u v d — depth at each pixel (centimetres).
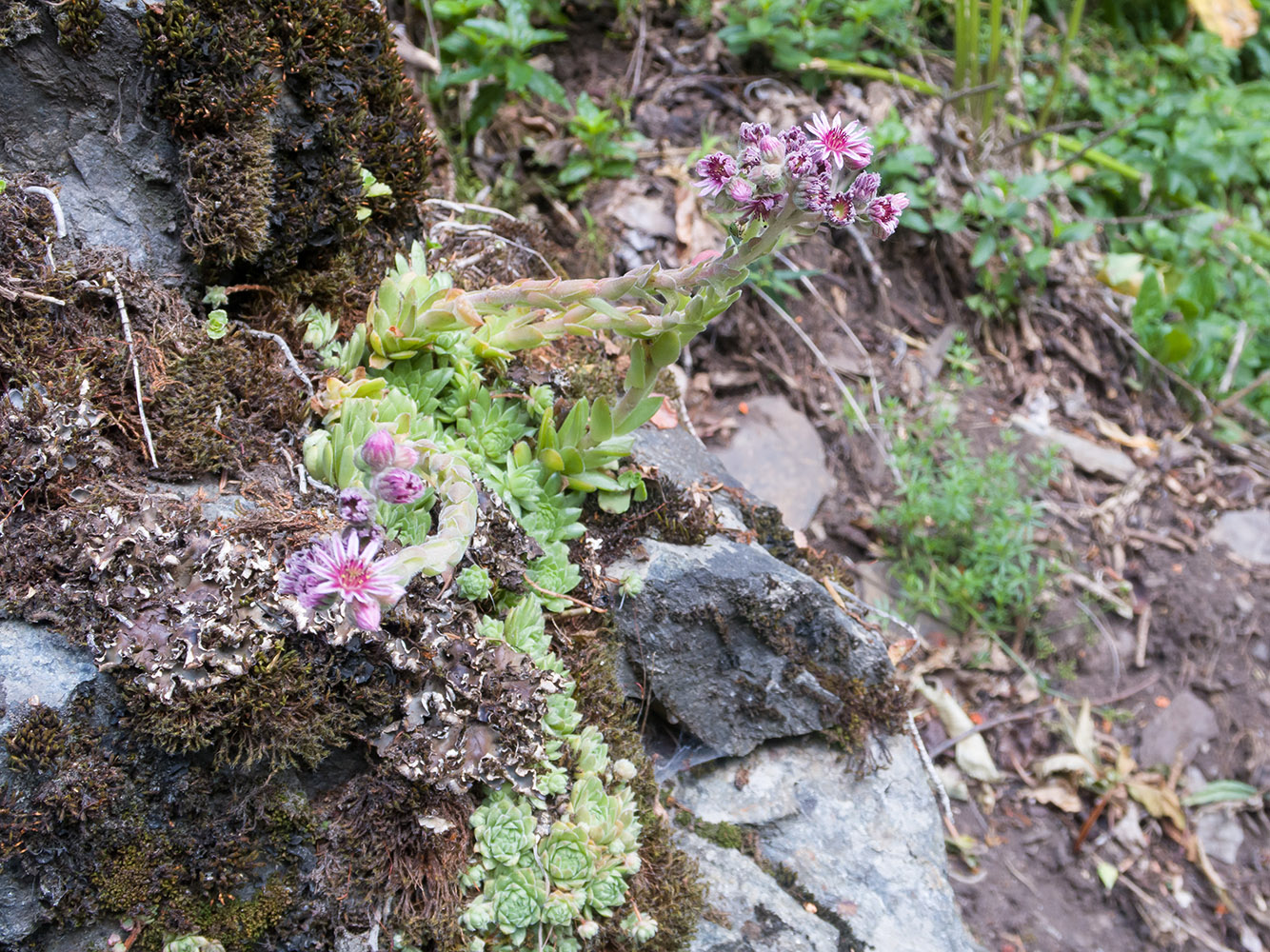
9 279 39
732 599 48
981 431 73
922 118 78
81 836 35
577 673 44
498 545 42
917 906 48
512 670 40
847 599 53
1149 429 80
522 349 46
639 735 46
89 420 39
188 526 37
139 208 43
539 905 38
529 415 47
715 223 66
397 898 38
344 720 37
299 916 37
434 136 51
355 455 35
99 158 42
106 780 35
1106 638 70
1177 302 82
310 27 44
